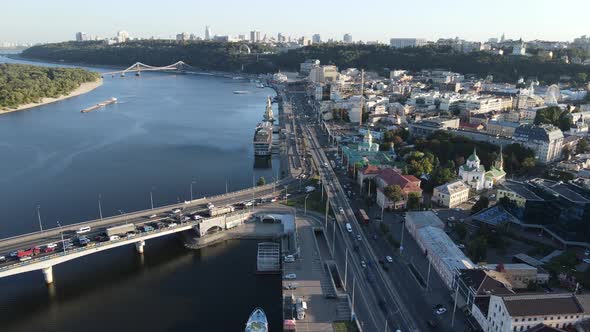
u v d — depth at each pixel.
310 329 197.75
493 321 193.75
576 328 187.75
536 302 188.00
